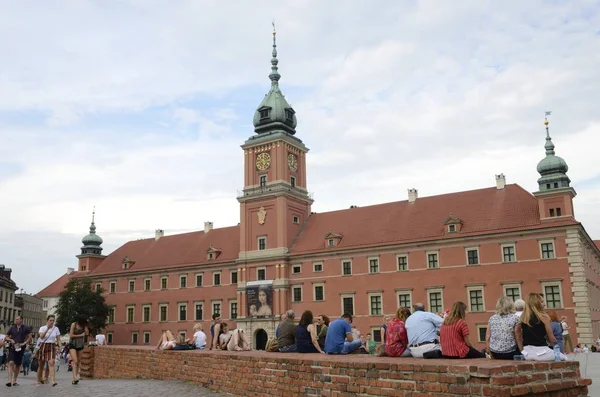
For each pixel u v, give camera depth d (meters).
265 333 81.88
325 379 11.84
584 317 58.41
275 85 93.06
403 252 71.75
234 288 88.00
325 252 78.00
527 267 62.81
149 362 24.69
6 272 126.69
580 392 9.55
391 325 15.05
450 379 8.79
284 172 85.88
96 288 101.50
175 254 100.00
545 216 63.25
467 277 66.31
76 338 22.67
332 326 16.84
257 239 85.31
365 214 81.94
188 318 92.56
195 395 16.52
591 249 69.56
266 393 14.57
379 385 10.16
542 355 11.66
